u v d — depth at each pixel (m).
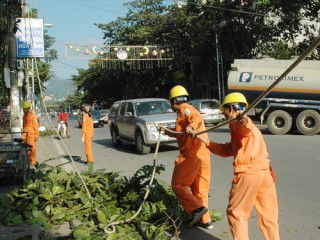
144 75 47.50
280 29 28.97
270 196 4.51
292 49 29.23
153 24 43.31
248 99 20.33
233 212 4.46
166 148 15.89
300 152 12.96
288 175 9.41
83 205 6.10
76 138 22.95
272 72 19.56
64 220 5.85
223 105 4.73
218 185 8.71
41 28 15.76
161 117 14.45
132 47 40.41
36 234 5.57
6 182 9.22
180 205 6.05
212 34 33.19
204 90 40.06
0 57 6.74
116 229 5.41
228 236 5.59
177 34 40.50
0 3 5.39
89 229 5.33
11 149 8.88
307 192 7.78
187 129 5.14
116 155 14.64
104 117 38.94
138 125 14.45
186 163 5.55
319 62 18.72
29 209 6.02
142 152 14.33
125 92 54.25
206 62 36.78
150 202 5.93
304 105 18.88
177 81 44.84
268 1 27.27
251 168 4.42
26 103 11.41
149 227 5.49
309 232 5.66
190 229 5.90
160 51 41.00
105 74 53.47
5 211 6.09
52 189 6.20
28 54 15.77
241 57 31.30
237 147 4.55
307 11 27.61
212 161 11.85
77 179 6.66
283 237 5.51
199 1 32.97
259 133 4.56
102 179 7.04
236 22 30.16
